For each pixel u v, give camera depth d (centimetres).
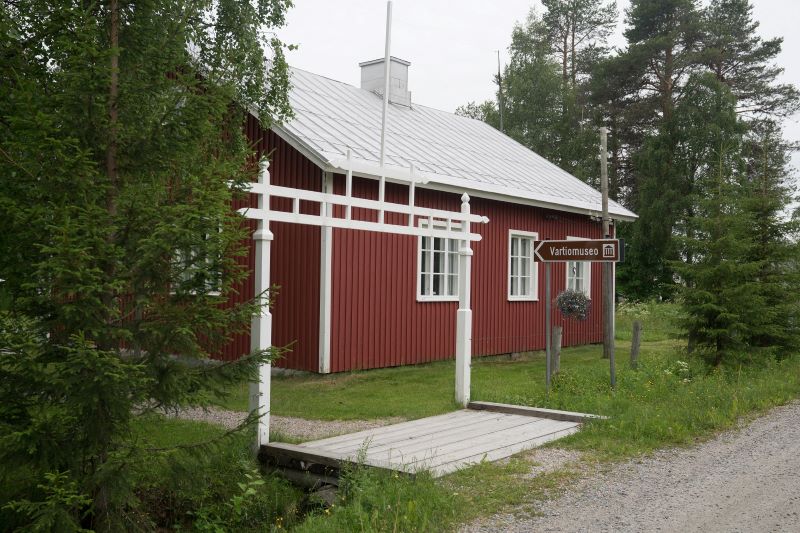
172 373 501
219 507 562
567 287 1792
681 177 2873
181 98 525
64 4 468
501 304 1562
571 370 1131
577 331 1817
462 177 1411
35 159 442
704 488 563
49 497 448
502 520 489
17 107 459
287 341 1198
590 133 3478
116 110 502
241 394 987
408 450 659
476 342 1491
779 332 1266
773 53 3378
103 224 469
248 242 1229
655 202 2873
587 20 3947
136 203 473
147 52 518
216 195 488
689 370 1122
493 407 882
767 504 524
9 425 441
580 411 856
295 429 780
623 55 3378
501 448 675
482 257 1508
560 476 590
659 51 3344
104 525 496
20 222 434
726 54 3266
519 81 3700
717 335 1177
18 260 458
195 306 507
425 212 887
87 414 473
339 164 789
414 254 1334
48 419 465
